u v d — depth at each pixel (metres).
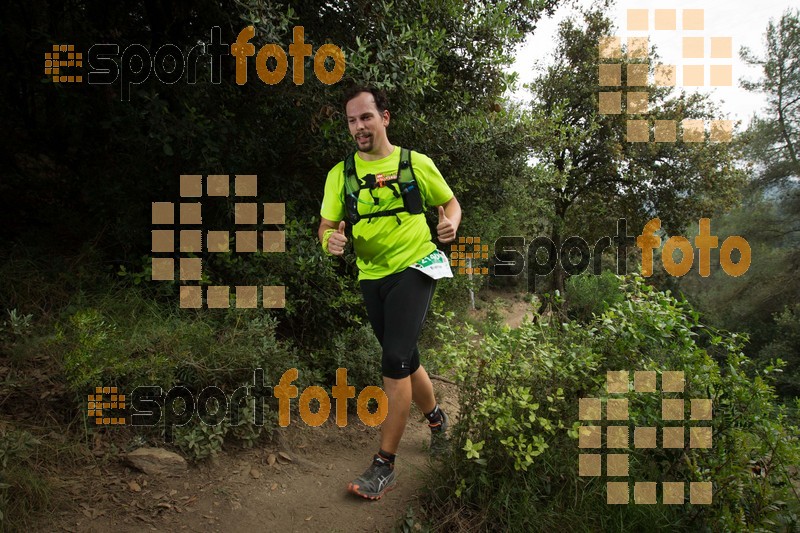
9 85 4.49
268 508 2.43
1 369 2.72
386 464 2.52
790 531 2.49
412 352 2.57
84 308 3.14
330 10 3.92
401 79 3.69
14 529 1.99
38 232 3.93
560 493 2.44
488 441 2.48
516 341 2.66
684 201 17.11
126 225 3.59
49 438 2.48
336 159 4.06
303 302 3.82
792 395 17.95
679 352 2.77
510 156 6.36
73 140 4.52
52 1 4.17
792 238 24.28
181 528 2.21
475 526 2.32
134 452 2.52
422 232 2.49
